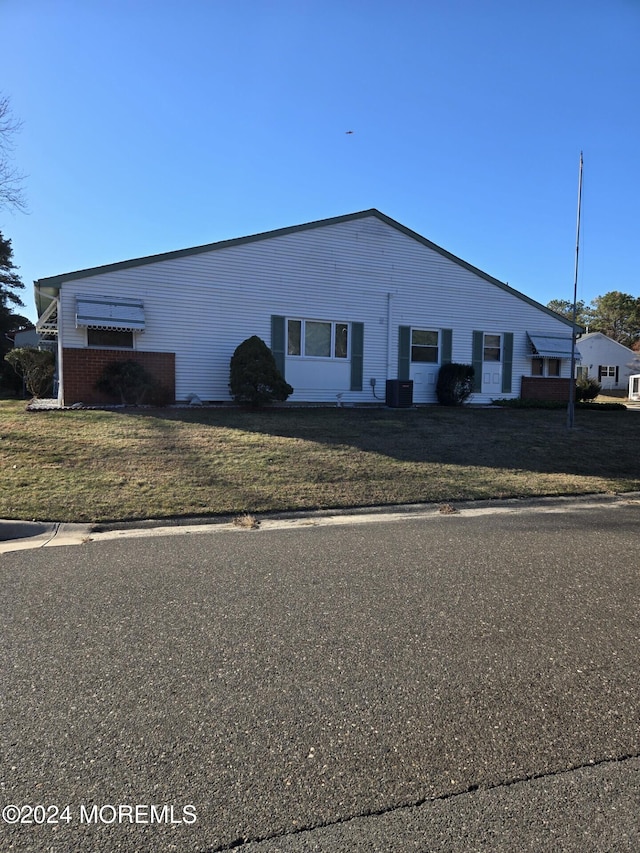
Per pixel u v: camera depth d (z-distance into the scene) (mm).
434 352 17719
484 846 1869
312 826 1947
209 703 2646
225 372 14969
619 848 1870
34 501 6504
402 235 17000
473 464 9320
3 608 3723
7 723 2475
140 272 13977
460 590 4129
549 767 2250
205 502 6820
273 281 15398
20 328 41781
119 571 4496
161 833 1909
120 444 9336
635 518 6691
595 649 3234
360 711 2600
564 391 19812
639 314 69812
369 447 10055
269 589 4102
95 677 2863
